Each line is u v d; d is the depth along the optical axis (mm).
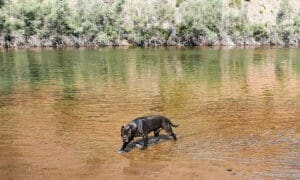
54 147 15719
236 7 125375
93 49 83812
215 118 20547
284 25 105750
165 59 59438
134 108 23188
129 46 94562
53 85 32906
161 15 99062
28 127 18797
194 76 39000
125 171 13219
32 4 95188
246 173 12961
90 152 15117
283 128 18406
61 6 94938
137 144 16078
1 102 25234
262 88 31156
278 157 14352
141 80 36031
